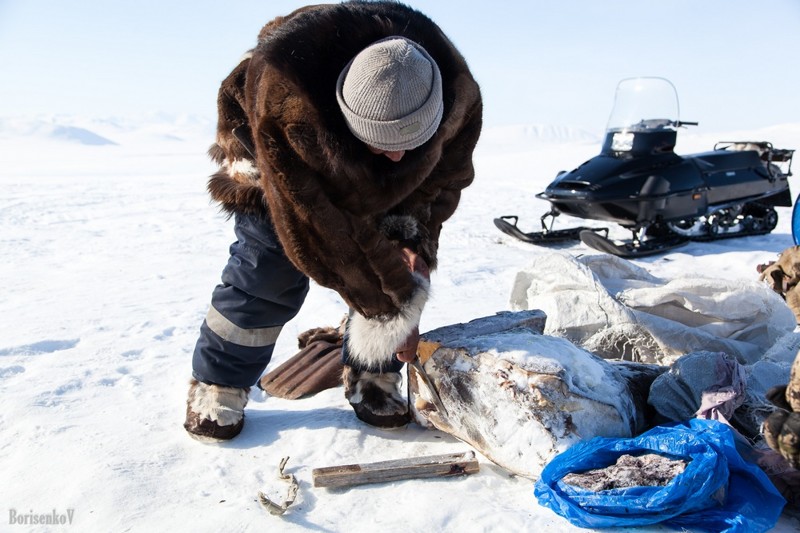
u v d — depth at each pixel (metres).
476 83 2.66
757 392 2.71
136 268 7.11
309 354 3.80
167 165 36.16
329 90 2.26
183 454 2.74
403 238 2.71
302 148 2.24
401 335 2.61
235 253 2.80
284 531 2.22
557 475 2.33
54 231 9.98
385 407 2.95
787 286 3.31
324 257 2.44
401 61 2.16
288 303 2.83
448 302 5.25
